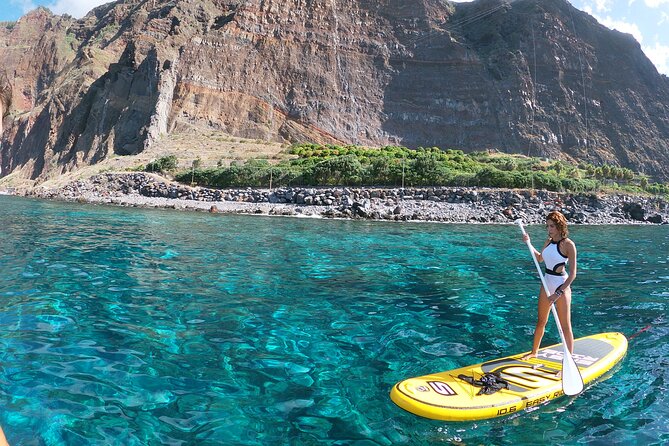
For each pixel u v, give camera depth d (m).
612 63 123.56
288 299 8.63
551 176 39.84
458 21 125.00
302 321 7.36
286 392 4.96
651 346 6.69
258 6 109.25
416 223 26.83
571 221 34.28
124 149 84.38
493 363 5.70
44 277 9.71
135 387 4.93
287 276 10.57
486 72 117.06
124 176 46.31
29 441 3.86
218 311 7.74
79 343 6.10
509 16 123.38
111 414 4.36
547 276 5.80
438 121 111.62
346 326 7.18
